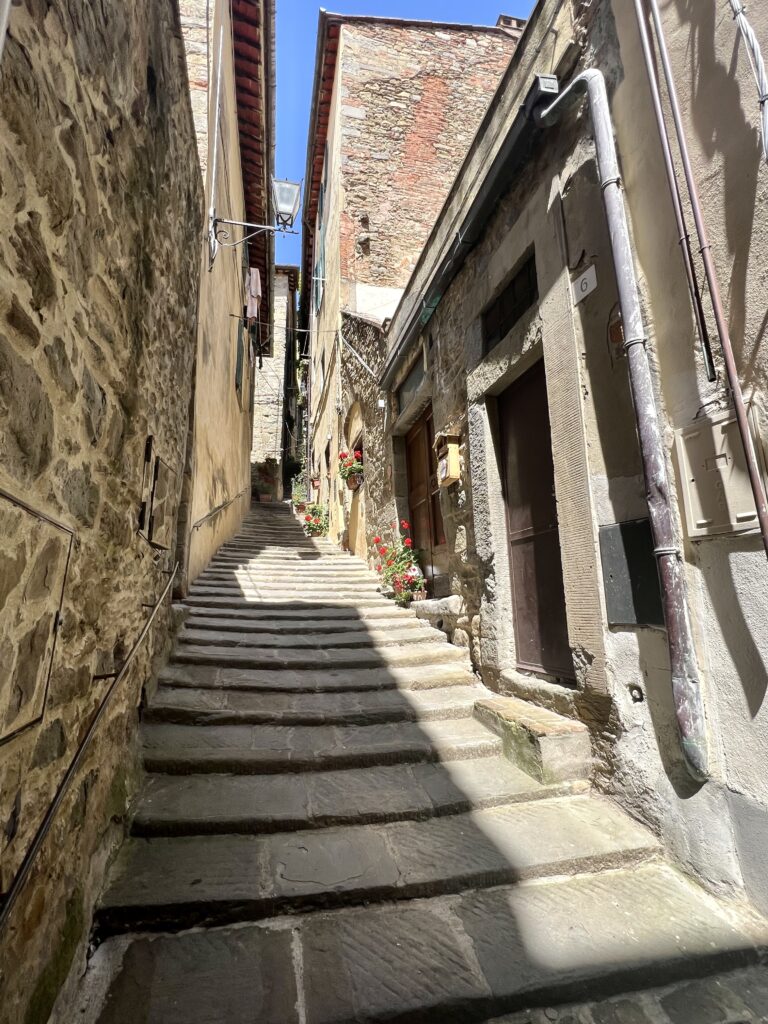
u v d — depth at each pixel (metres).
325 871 2.03
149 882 1.92
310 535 11.13
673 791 2.15
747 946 1.74
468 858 2.11
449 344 4.64
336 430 10.24
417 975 1.62
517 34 10.37
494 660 3.69
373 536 7.34
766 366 1.78
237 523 9.90
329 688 3.66
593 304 2.70
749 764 1.86
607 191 2.40
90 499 1.68
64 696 1.51
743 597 1.89
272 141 8.99
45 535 1.31
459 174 4.32
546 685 3.08
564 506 2.86
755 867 1.82
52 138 1.25
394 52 9.82
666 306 2.23
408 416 5.93
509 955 1.70
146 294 2.27
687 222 2.11
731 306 1.91
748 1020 1.55
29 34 1.12
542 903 1.94
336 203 9.84
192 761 2.68
